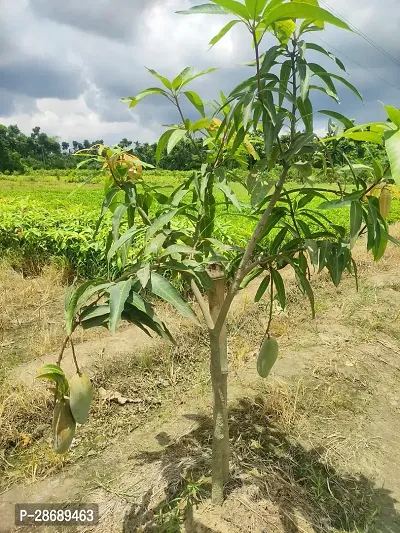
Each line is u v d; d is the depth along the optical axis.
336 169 1.56
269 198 1.70
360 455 2.61
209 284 1.68
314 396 3.12
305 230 1.89
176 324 4.22
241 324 4.41
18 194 22.20
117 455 2.60
